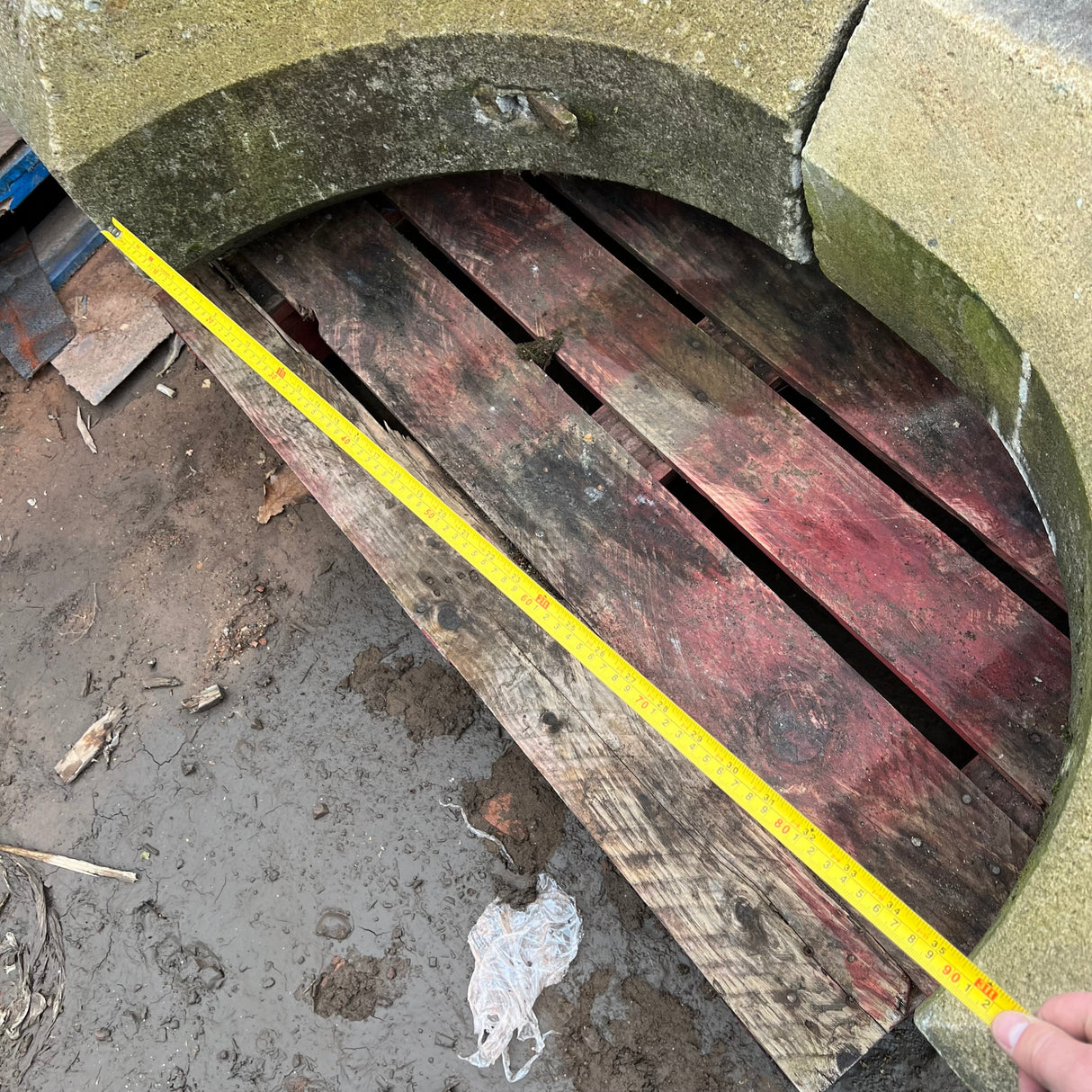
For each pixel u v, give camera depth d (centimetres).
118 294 291
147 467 274
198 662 248
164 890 227
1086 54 113
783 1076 194
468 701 233
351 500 189
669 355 181
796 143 138
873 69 128
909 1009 149
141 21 160
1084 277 117
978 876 147
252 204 190
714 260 183
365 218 203
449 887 218
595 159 174
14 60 165
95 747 243
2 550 270
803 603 215
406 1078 204
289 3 161
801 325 176
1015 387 132
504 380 186
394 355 192
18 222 295
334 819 228
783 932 155
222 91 166
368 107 175
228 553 259
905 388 168
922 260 132
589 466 178
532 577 177
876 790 154
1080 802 113
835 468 168
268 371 188
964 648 154
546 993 207
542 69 159
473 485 181
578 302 187
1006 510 159
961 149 124
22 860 235
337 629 246
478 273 193
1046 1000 104
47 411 286
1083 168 115
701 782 163
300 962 216
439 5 158
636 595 170
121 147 169
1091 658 124
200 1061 211
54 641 257
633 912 210
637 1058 199
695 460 172
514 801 223
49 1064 216
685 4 140
